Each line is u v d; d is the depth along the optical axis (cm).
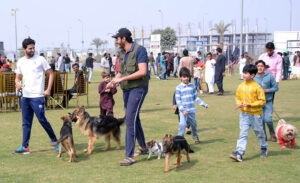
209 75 1644
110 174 520
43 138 770
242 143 588
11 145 705
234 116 1047
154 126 901
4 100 1220
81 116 635
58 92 1185
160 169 545
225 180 488
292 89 1808
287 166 555
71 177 505
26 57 642
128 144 576
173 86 2022
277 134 690
